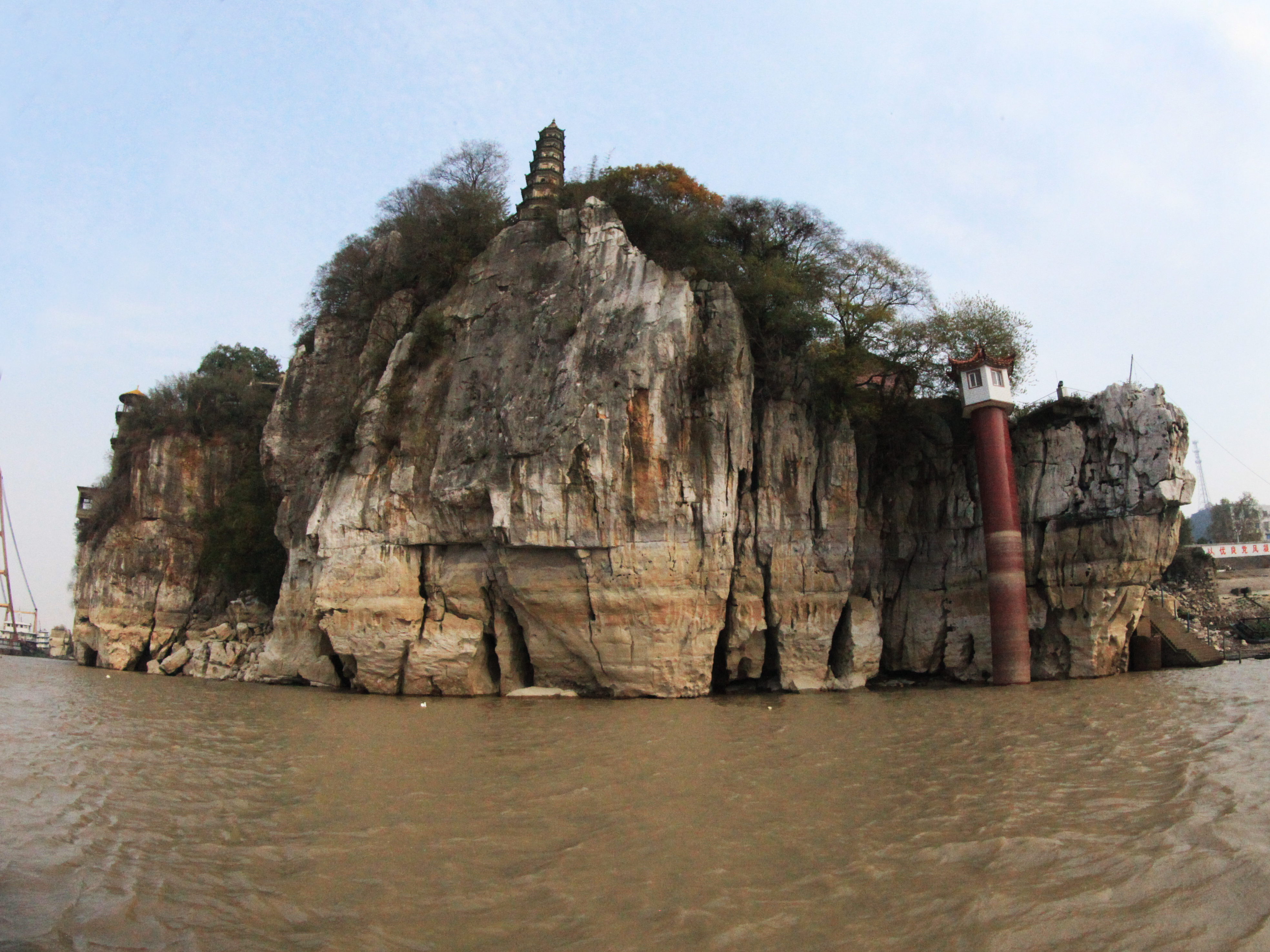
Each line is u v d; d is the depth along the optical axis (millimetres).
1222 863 12344
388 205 50625
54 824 15570
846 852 13672
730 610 37625
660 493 34594
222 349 73938
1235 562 81625
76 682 42969
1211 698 28812
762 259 44625
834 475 39219
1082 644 40031
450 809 16500
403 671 37719
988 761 19906
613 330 36531
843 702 32594
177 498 57094
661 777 18922
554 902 11859
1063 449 41031
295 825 15500
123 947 10617
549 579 35250
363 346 46750
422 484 38812
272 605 51781
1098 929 10680
